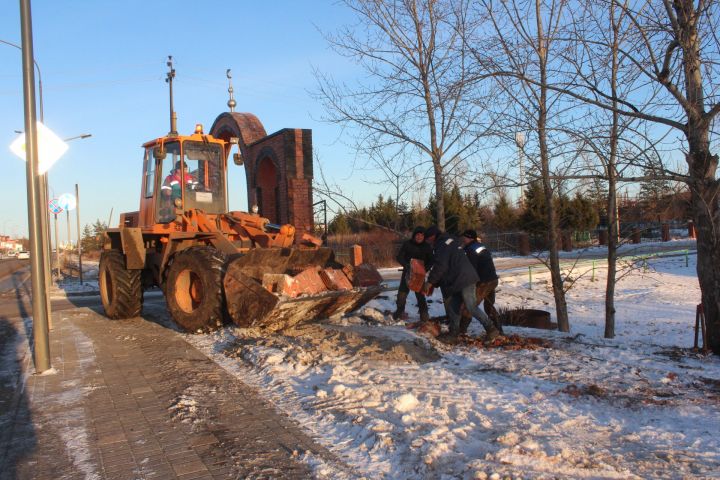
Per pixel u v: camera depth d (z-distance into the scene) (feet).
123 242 32.96
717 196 22.35
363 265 30.22
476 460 11.98
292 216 50.67
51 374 20.85
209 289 27.09
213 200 33.86
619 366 19.58
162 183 33.86
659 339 32.63
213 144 34.35
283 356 21.39
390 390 17.15
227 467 12.51
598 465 11.69
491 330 23.63
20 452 13.64
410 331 25.66
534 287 57.77
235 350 23.57
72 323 34.06
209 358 23.00
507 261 81.87
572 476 11.28
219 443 13.87
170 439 14.21
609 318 29.58
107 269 34.86
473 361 20.67
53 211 69.36
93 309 42.19
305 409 16.12
